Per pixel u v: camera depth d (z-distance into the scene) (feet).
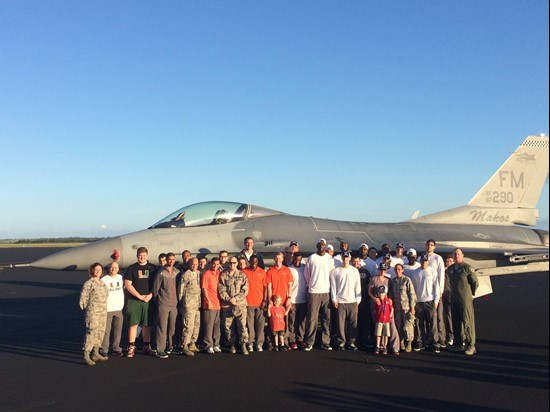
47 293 63.26
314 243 41.55
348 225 46.19
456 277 28.45
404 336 28.14
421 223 51.55
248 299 28.68
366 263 32.27
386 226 48.75
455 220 53.26
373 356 27.55
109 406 18.93
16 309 48.29
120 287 28.12
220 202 41.70
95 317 25.88
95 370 24.61
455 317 28.45
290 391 20.77
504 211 55.11
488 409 18.45
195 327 28.43
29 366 25.50
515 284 73.77
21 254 165.27
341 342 29.30
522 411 18.24
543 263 45.80
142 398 19.93
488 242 51.31
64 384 22.06
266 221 41.88
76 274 101.50
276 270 29.01
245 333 28.14
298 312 29.99
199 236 38.73
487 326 37.27
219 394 20.40
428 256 29.94
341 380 22.49
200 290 28.76
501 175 55.57
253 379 22.71
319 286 29.12
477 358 26.96
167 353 27.78
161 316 27.43
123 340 33.94
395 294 28.35
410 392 20.59
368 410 18.33
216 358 27.20
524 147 56.49
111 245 36.45
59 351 29.27
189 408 18.60
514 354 27.96
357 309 29.53
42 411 18.38
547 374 23.52
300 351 29.01
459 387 21.33
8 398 20.01
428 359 26.78
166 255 29.25
